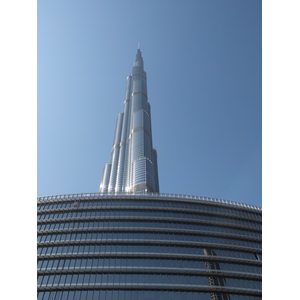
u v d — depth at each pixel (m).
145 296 61.09
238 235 79.25
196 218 82.38
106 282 63.53
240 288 65.06
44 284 63.91
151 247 71.75
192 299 61.81
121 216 80.38
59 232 76.12
